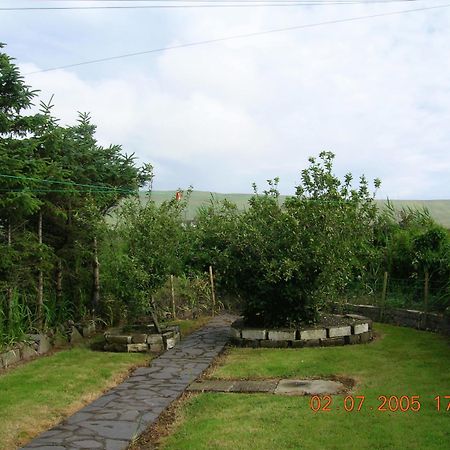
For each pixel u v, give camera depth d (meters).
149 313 10.17
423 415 5.23
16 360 8.15
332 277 9.46
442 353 8.16
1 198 7.84
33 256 8.89
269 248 9.83
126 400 6.32
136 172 11.39
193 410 5.83
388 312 11.60
